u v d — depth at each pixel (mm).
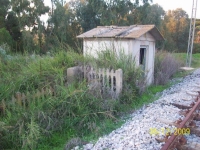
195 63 19469
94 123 4746
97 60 6973
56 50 7922
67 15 27125
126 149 3541
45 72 5949
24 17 25156
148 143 3730
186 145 3568
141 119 5055
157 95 7844
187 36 43375
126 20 30734
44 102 4648
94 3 28016
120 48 7594
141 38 8430
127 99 6332
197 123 4719
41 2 25672
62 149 4023
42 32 25703
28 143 3887
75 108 4949
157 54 11898
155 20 31656
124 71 6746
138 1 31266
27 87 5270
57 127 4559
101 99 5457
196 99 6527
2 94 4965
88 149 3764
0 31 20250
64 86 5410
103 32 8875
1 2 26844
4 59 7750
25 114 4234
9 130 4082
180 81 10883
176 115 5160
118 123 5133
